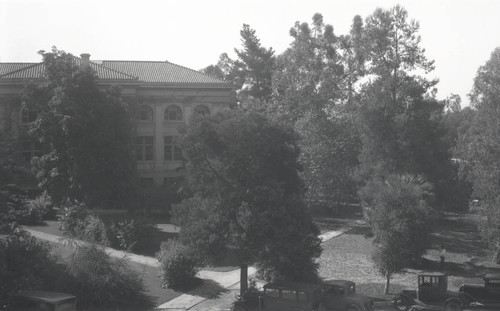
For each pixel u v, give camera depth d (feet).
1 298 85.87
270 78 295.28
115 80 194.29
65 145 156.87
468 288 93.15
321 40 215.10
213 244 91.91
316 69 212.84
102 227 142.51
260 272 114.73
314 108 207.51
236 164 95.76
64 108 153.48
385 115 160.66
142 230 142.00
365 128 163.63
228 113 99.35
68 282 93.09
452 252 148.05
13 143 109.81
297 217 93.35
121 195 164.76
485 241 132.87
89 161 155.02
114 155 159.84
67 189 159.43
